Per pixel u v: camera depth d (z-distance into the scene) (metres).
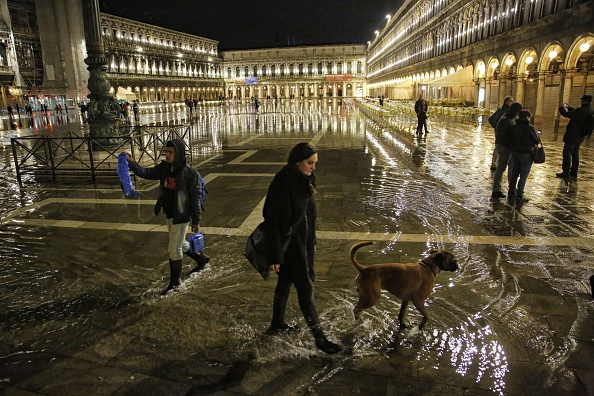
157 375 3.26
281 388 3.10
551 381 3.12
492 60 29.98
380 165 11.82
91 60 11.78
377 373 3.25
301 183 3.38
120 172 5.18
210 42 111.00
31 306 4.39
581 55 22.12
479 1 32.19
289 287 3.72
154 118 37.12
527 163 7.78
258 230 3.51
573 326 3.82
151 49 85.06
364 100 51.09
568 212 7.25
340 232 6.40
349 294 4.50
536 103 23.78
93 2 11.52
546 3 22.44
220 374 3.26
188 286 4.75
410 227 6.58
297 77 117.19
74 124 31.25
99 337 3.80
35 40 53.62
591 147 14.48
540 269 5.02
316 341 3.61
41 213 7.80
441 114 32.06
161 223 7.07
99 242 6.22
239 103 86.88
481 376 3.19
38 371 3.35
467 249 5.66
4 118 38.84
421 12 53.12
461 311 4.12
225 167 12.17
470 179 9.92
